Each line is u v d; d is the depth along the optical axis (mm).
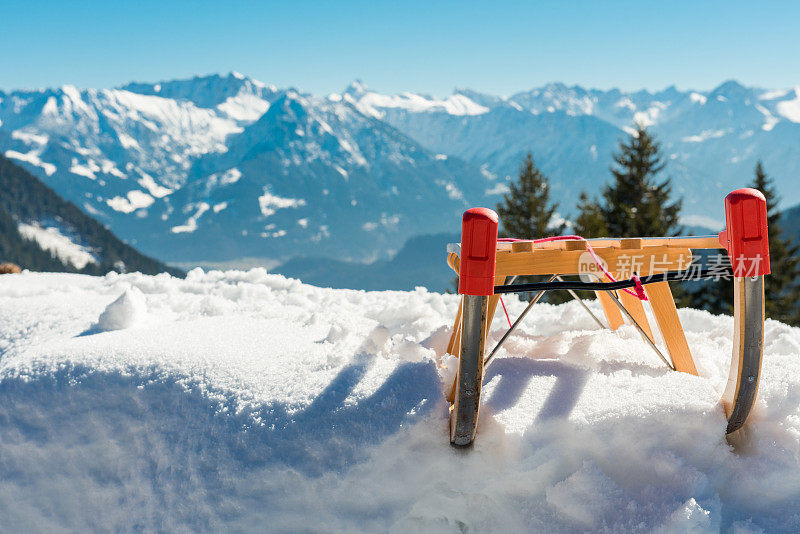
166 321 3326
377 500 1872
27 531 2119
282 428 1948
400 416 1903
